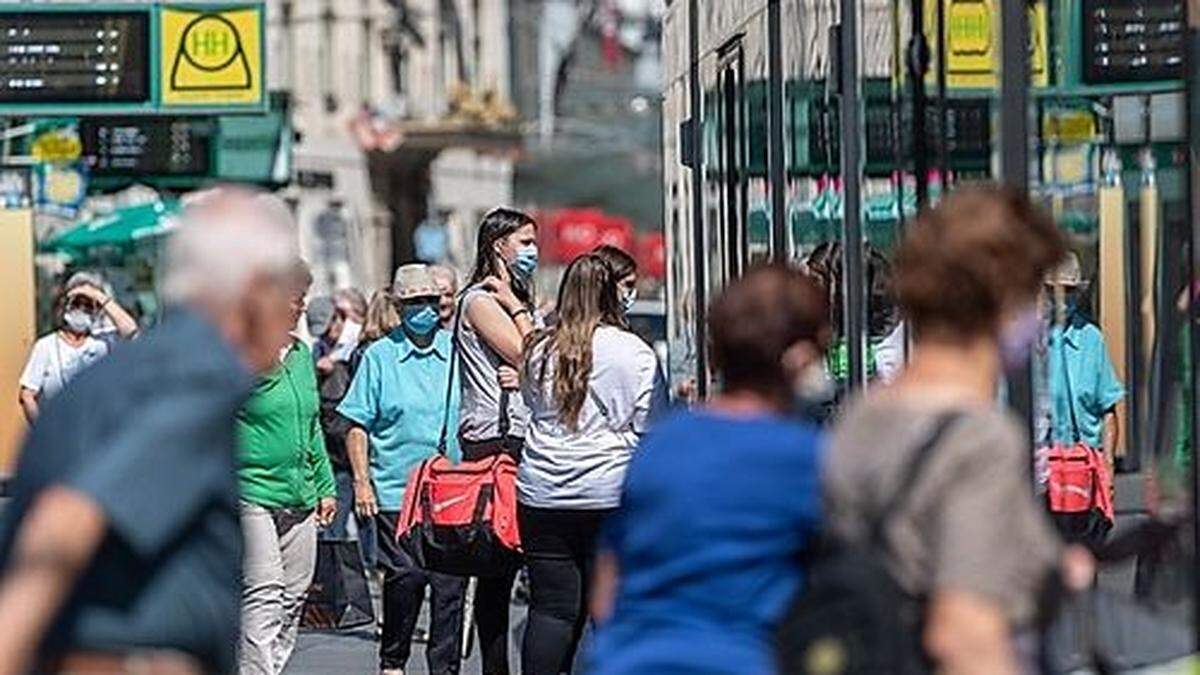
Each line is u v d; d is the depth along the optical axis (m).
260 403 28.86
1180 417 17.95
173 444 13.75
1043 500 18.20
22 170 54.75
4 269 52.09
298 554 29.52
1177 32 18.09
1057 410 18.47
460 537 29.30
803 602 13.75
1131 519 17.95
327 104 134.50
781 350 15.03
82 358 43.81
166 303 14.62
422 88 150.50
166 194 65.94
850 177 22.52
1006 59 18.56
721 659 14.42
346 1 137.75
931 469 13.42
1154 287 18.12
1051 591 13.53
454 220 155.38
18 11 52.25
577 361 26.48
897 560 13.50
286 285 14.44
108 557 13.89
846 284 22.52
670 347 36.84
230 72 52.47
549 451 26.78
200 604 14.05
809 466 14.62
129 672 13.90
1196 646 17.39
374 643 39.09
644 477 14.79
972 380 13.89
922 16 20.23
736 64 29.28
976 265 13.81
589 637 30.22
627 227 148.00
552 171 168.62
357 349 40.84
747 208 28.55
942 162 19.81
